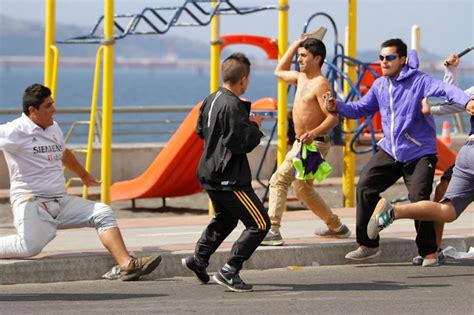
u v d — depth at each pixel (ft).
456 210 56.29
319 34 66.64
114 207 98.07
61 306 48.98
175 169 91.40
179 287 54.03
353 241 62.64
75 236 65.77
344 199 86.07
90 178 58.29
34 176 55.16
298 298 50.83
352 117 59.06
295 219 74.49
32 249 55.06
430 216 56.03
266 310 47.91
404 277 56.75
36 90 54.65
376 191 58.80
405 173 58.23
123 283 55.21
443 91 56.34
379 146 58.95
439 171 110.32
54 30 80.12
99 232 55.83
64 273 55.98
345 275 57.57
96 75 86.02
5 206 96.58
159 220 75.51
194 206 99.45
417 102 57.26
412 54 58.39
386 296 51.26
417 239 60.13
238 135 50.60
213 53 80.23
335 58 83.20
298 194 62.54
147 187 93.40
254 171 111.75
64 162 57.36
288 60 63.57
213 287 54.03
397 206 55.83
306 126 60.13
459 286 53.88
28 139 54.75
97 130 119.24
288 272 58.70
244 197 51.67
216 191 52.01
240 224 71.00
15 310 48.11
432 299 50.39
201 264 54.44
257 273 58.44
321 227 65.46
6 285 54.70
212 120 51.44
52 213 55.42
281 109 80.79
